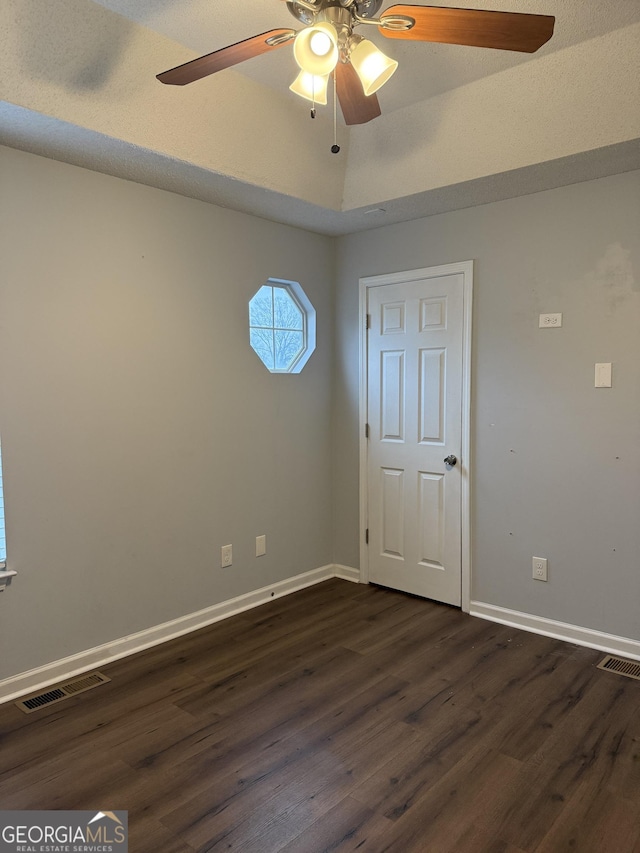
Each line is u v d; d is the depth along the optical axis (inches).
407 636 121.3
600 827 68.8
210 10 78.9
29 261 96.5
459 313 130.5
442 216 132.0
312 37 59.6
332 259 154.0
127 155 97.1
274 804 72.8
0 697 96.3
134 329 111.7
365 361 149.3
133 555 114.0
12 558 96.9
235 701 96.7
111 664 109.7
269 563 142.3
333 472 158.9
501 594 127.9
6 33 72.6
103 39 79.5
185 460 122.0
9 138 90.0
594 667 107.0
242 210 128.9
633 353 107.7
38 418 98.9
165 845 66.4
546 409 119.0
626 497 110.0
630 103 88.9
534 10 79.0
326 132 113.7
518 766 79.6
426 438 138.2
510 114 99.0
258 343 140.9
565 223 114.3
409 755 82.2
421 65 92.7
